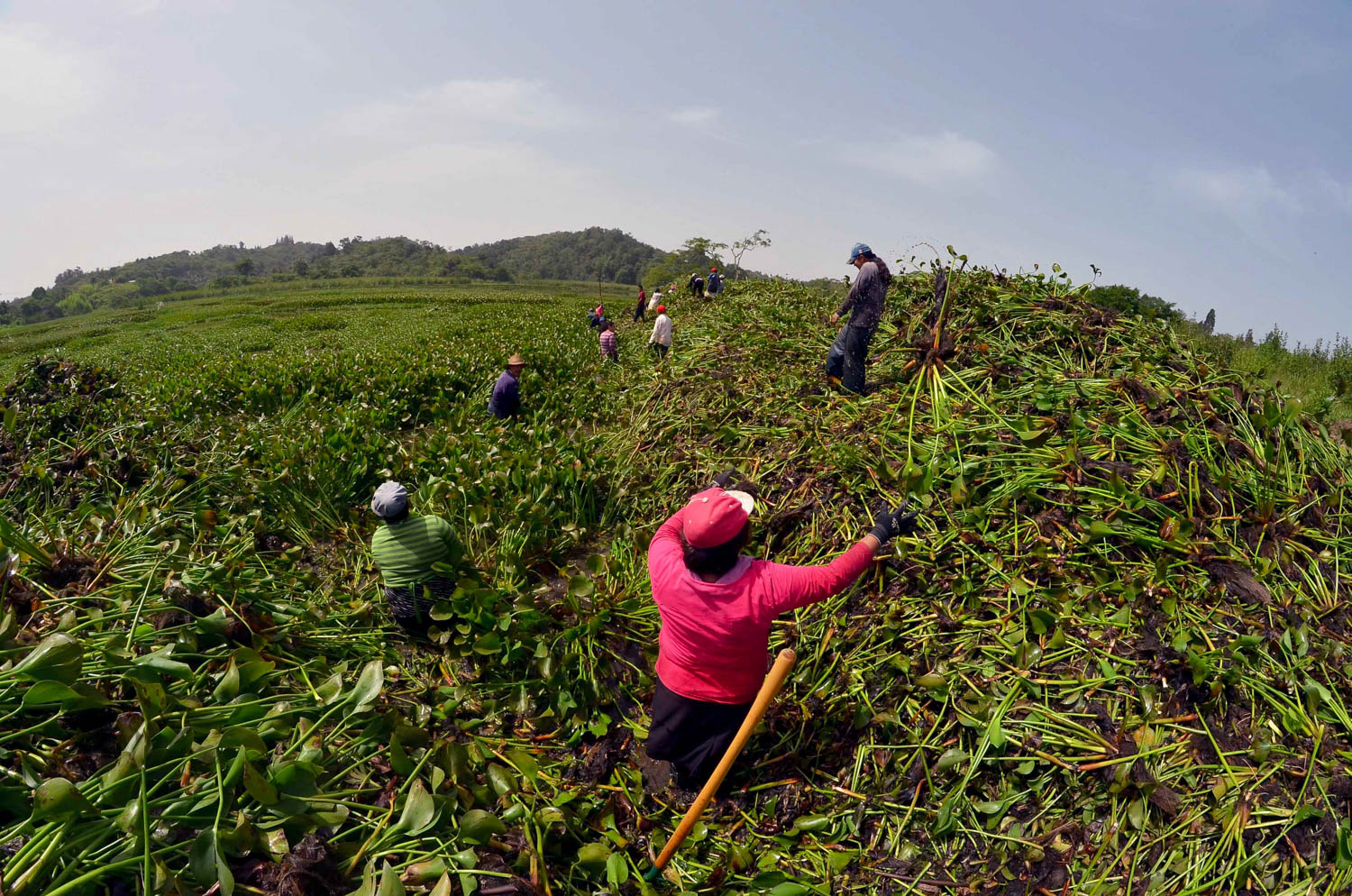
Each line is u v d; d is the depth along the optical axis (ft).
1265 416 13.64
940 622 11.59
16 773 8.00
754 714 8.59
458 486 18.42
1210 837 8.55
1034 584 11.76
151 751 8.00
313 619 12.93
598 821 10.03
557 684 12.28
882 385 18.80
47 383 27.20
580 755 11.59
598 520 19.75
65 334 159.84
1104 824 8.96
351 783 9.35
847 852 9.07
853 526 14.02
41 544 11.78
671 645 9.89
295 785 8.30
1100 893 8.29
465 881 8.09
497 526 17.87
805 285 41.65
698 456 19.35
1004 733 9.78
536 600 14.16
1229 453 13.33
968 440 14.88
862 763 10.30
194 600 11.27
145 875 6.79
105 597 10.86
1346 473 13.17
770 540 14.78
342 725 9.45
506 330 65.51
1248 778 8.82
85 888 6.88
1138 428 14.02
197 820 7.71
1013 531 12.75
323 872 7.88
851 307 18.54
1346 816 8.38
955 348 17.63
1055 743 9.62
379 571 16.35
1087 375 15.97
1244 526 12.15
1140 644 10.41
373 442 22.34
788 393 20.34
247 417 29.89
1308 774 8.66
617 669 13.14
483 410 31.45
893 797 9.83
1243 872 8.09
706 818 10.19
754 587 9.27
